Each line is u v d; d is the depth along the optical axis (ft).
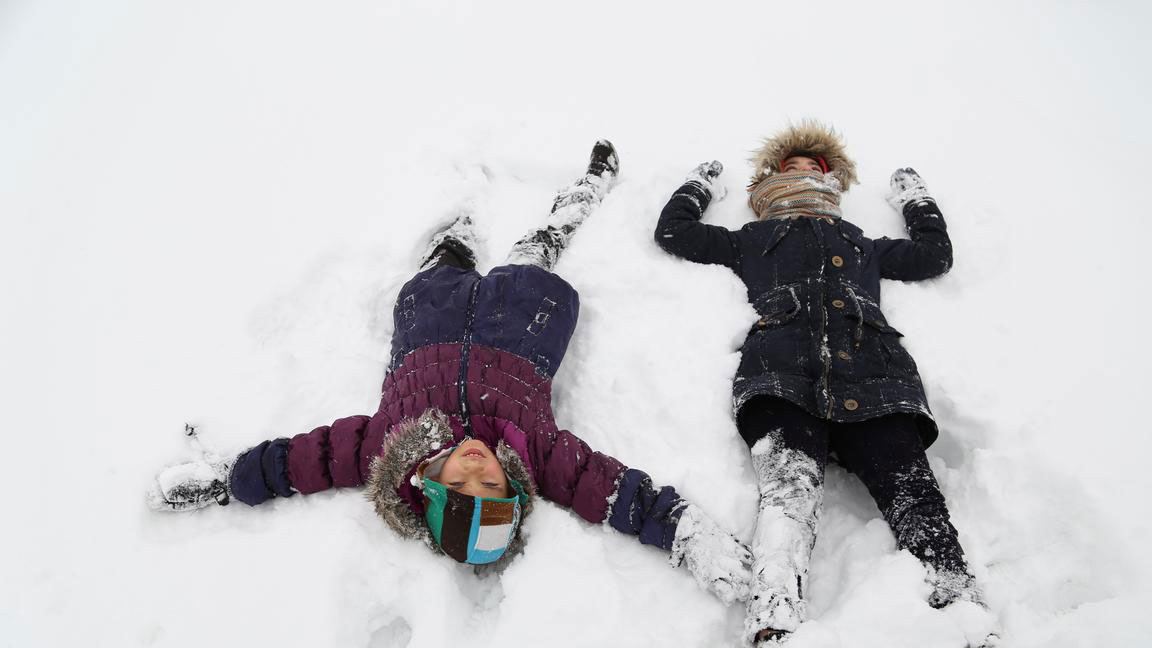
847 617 6.67
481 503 6.94
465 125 11.69
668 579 7.23
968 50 12.82
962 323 8.93
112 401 8.75
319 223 10.48
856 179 10.40
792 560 6.89
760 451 7.72
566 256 9.70
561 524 7.48
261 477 7.72
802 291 8.58
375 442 7.75
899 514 7.25
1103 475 7.46
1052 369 8.45
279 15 14.25
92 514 7.81
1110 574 6.98
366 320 9.46
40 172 11.49
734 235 9.46
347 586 7.14
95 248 10.40
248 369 9.04
